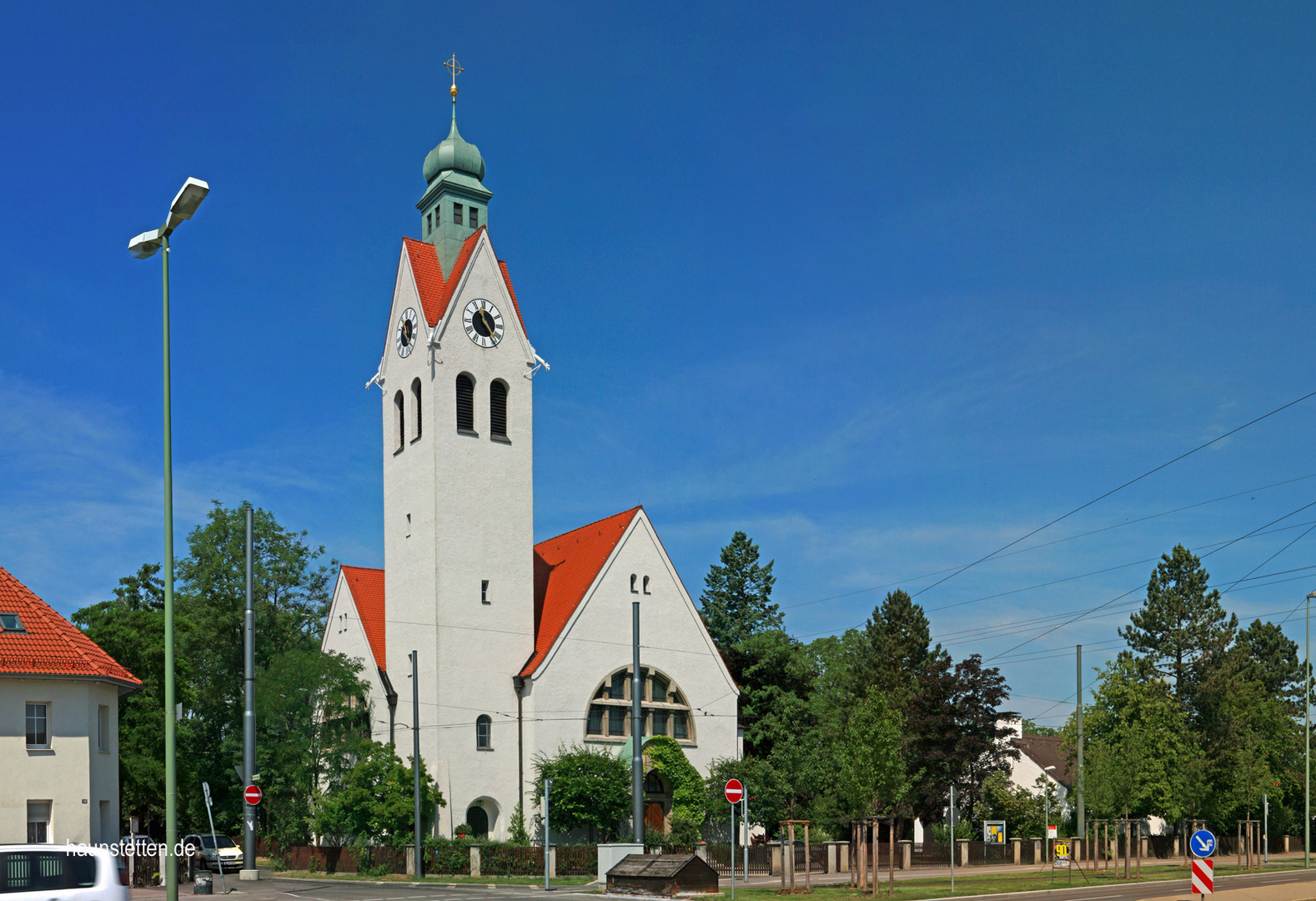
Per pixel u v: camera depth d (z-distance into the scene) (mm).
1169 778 80812
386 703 65250
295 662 65812
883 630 89875
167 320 23125
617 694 65250
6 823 42344
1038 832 78125
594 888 45344
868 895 41469
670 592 68500
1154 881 51562
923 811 77250
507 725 62938
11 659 43219
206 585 78500
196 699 76312
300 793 65562
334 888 45750
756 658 76000
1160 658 96250
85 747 44188
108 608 64125
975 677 79562
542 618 67438
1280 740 95562
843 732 69875
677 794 62844
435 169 70000
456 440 64750
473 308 66812
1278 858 81500
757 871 58000
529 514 66688
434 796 58750
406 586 65125
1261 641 116812
